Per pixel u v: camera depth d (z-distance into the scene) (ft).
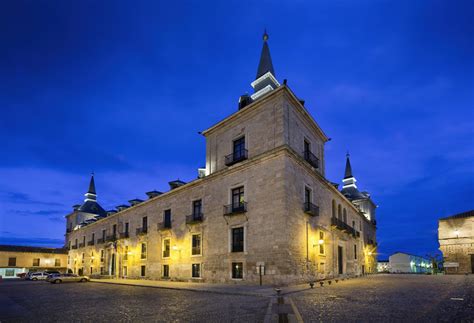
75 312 36.55
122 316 32.76
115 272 135.13
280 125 77.92
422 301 37.88
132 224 129.08
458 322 25.45
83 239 184.14
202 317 30.73
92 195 232.94
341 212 112.78
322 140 104.12
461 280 77.05
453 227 129.80
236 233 80.23
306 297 44.52
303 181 81.00
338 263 98.73
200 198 94.38
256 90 106.42
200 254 89.45
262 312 32.89
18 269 192.34
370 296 44.01
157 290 66.54
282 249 67.56
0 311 38.91
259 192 75.77
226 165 88.89
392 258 199.52
